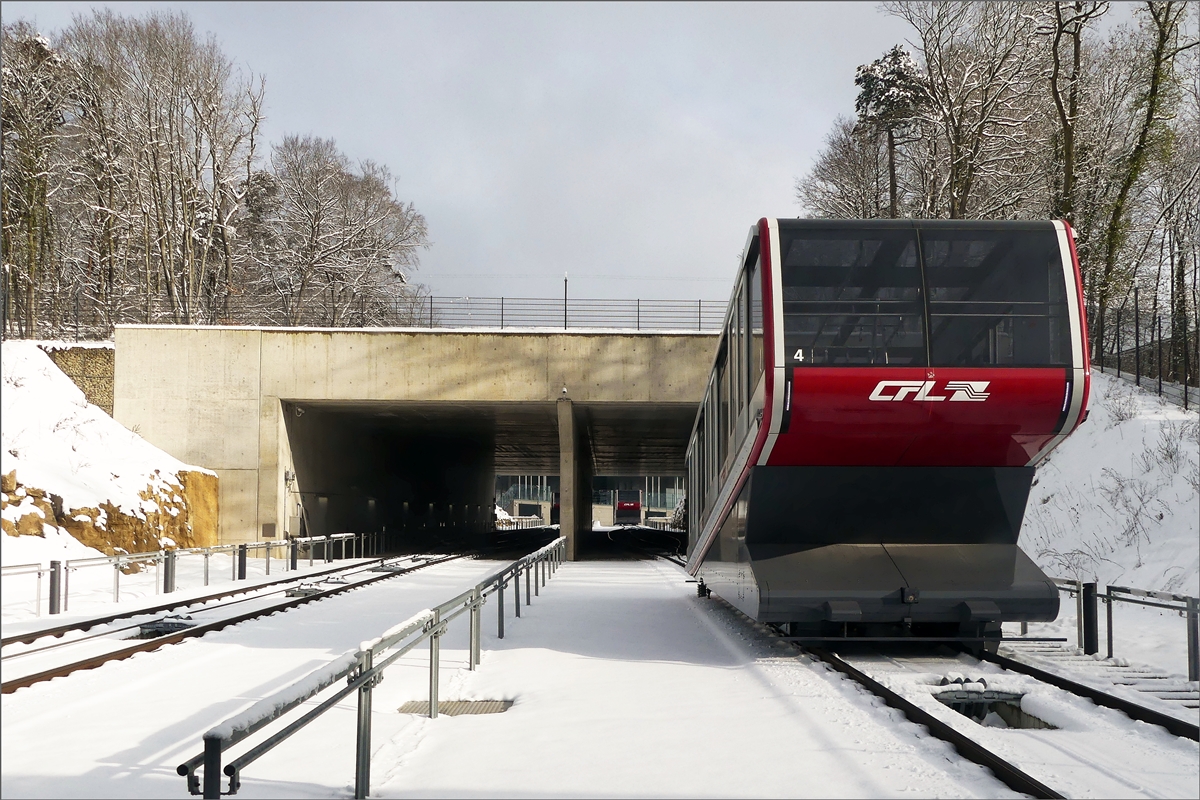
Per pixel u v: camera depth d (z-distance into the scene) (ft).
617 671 32.76
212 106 168.14
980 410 32.24
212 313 173.17
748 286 36.19
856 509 35.73
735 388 38.88
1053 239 33.35
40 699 28.32
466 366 116.16
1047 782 18.63
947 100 131.44
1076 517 69.77
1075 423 32.63
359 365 115.85
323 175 189.78
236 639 41.60
